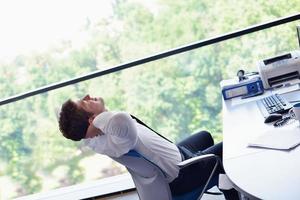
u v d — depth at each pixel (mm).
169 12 5617
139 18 5680
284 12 4461
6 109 3561
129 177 3541
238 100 2619
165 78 3635
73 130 1946
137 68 3516
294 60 2613
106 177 3783
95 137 1944
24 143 3805
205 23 5496
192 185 2066
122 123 1825
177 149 2164
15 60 5102
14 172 3961
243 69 3133
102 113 1895
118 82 3488
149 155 1997
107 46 5477
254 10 4762
